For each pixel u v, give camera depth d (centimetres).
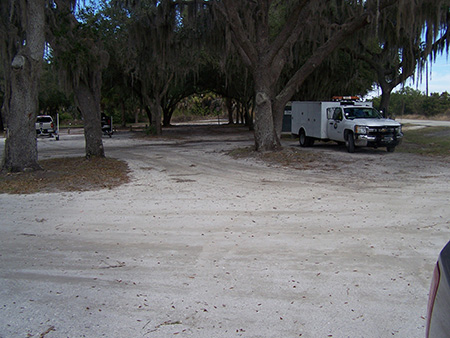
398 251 570
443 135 2636
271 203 890
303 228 692
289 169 1399
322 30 1938
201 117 8688
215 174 1328
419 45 1959
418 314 390
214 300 430
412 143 2206
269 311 403
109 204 904
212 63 2831
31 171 1337
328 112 1975
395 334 355
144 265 535
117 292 452
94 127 1708
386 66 2556
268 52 1683
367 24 1623
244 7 1742
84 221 761
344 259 543
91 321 386
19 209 862
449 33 1927
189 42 2036
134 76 3092
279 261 541
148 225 729
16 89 1308
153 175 1319
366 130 1714
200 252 582
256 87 1736
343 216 766
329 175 1266
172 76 3089
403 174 1245
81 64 1531
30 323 383
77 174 1312
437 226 686
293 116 2283
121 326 376
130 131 4300
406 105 6303
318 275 491
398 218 742
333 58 2309
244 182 1171
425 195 936
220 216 785
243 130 3956
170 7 1831
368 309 403
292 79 1758
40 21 1313
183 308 412
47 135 3122
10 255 577
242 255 567
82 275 503
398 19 1461
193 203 904
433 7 1614
